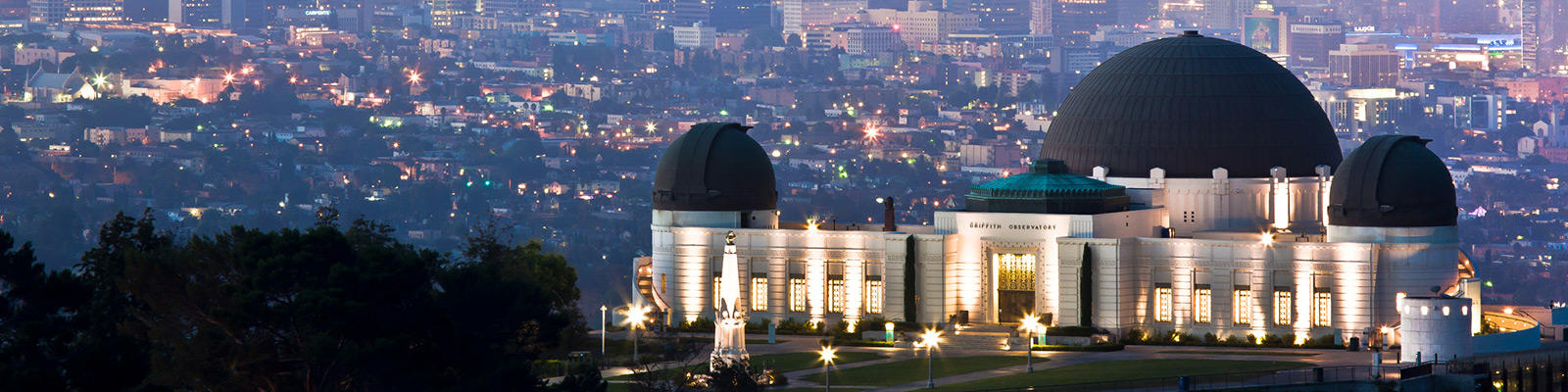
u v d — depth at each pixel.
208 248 184.00
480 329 183.62
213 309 177.50
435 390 177.75
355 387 179.38
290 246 180.88
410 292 180.88
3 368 163.12
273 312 175.50
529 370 187.62
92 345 169.75
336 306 174.25
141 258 182.50
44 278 174.62
